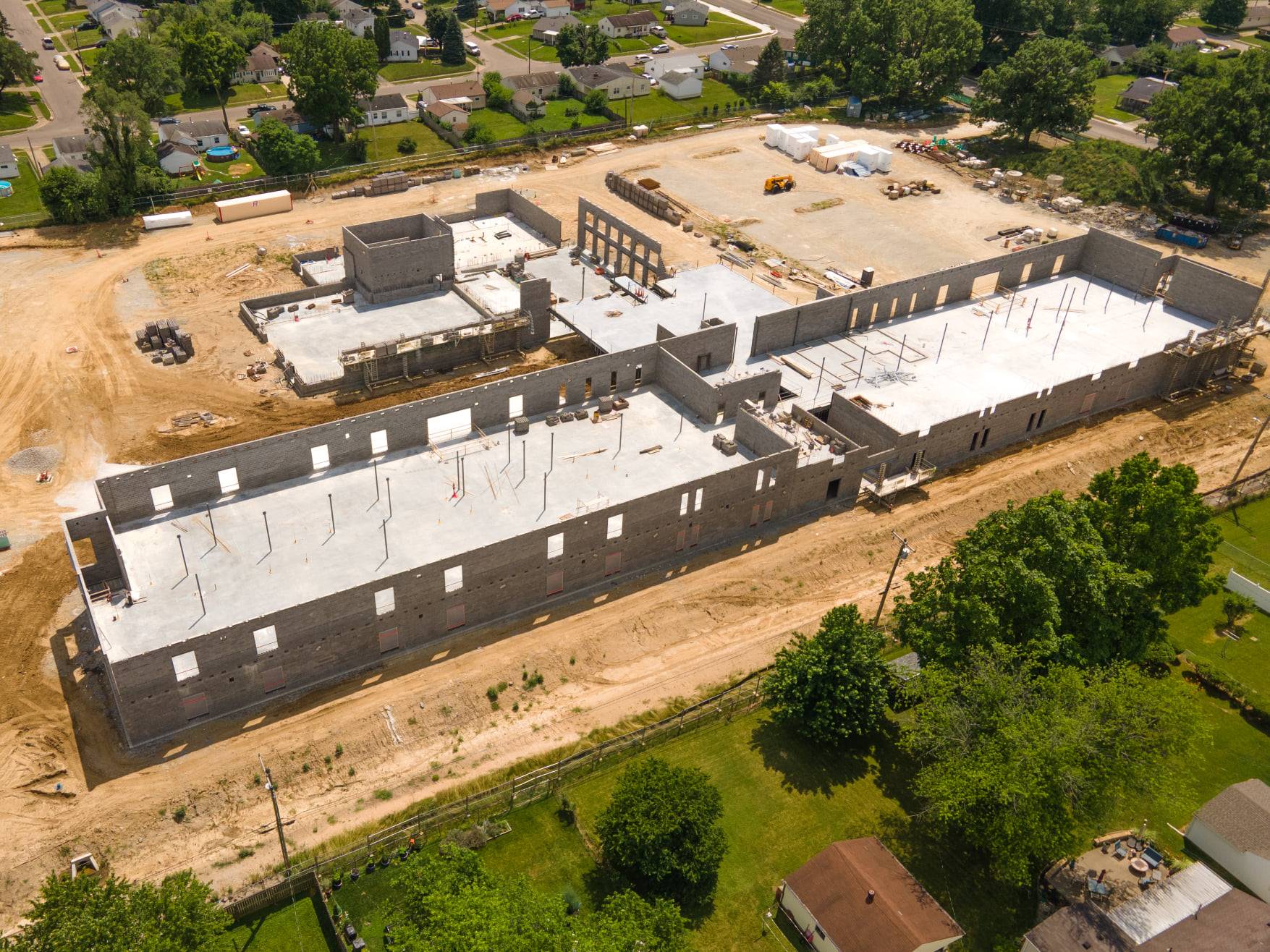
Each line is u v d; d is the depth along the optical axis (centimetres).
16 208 13525
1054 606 6456
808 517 8838
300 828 5994
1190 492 7231
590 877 5744
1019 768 5544
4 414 9500
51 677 6838
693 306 10994
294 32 15838
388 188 14712
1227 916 5588
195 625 6519
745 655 7438
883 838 6103
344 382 10081
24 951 4547
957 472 9550
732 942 5469
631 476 8188
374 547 7256
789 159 16750
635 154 16625
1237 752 6831
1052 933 5381
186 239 12988
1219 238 14612
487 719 6775
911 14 18150
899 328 10994
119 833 5856
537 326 10962
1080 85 16350
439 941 4575
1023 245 14062
